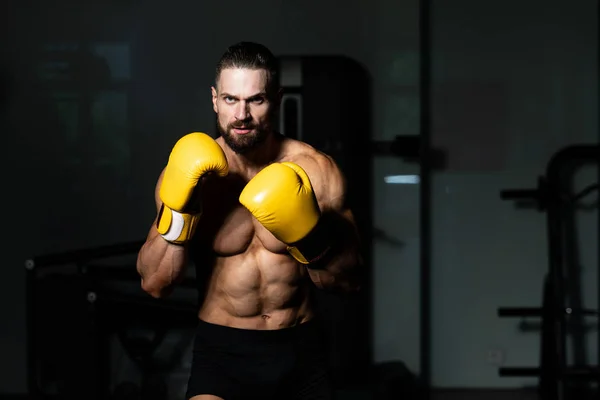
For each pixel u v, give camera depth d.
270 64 1.78
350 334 3.83
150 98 4.04
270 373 1.93
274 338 1.94
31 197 4.09
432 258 4.13
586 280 4.12
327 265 1.84
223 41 4.00
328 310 3.80
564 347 3.62
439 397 4.05
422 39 4.05
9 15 4.02
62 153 4.07
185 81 4.02
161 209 1.80
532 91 4.09
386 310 4.11
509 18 4.06
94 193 4.07
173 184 1.74
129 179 4.06
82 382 3.28
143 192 4.06
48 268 4.03
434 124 4.11
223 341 1.94
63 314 3.28
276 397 1.98
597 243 4.12
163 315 3.59
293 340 1.96
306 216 1.74
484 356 4.14
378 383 3.79
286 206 1.72
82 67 4.04
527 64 4.09
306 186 1.77
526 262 4.14
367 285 4.04
